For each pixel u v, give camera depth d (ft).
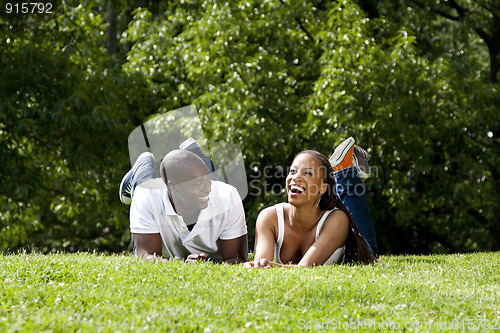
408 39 44.04
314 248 17.42
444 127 45.09
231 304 13.03
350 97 41.96
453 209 48.83
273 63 46.06
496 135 50.31
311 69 47.21
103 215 61.67
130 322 11.76
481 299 14.21
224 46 46.39
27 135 50.21
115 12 67.26
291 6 46.62
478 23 49.78
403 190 45.34
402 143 44.24
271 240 17.79
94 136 49.14
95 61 53.21
